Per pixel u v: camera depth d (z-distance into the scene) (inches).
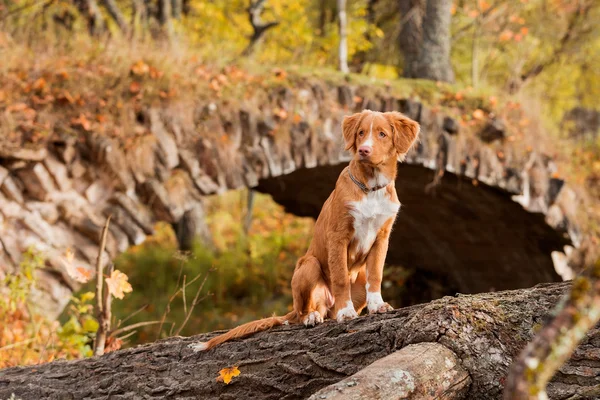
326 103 415.8
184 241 672.4
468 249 565.6
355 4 682.8
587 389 101.0
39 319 297.3
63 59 372.8
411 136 154.3
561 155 502.0
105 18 655.1
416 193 506.9
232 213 868.0
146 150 350.9
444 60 505.7
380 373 97.3
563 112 729.0
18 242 311.0
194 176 364.2
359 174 151.9
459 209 510.6
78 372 150.4
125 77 367.2
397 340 115.3
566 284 122.0
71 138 330.3
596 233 503.2
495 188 461.1
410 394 96.1
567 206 480.7
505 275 572.1
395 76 640.4
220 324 504.7
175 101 370.3
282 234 739.4
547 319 110.3
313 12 706.8
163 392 135.0
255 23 561.0
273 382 124.1
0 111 322.7
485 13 621.6
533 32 671.8
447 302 115.5
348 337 123.5
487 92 474.9
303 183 513.0
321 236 161.0
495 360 107.1
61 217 325.1
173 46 412.8
